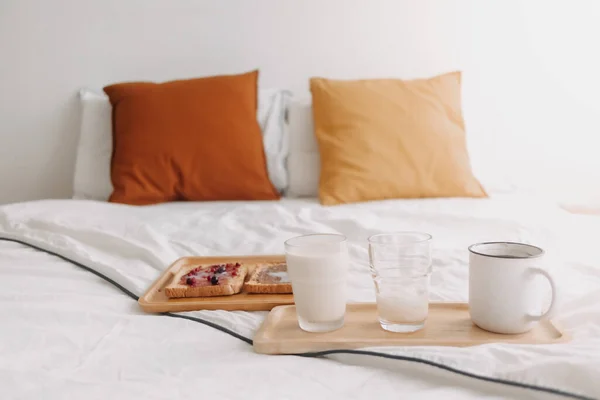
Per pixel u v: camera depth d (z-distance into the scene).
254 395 0.55
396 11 1.99
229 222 1.32
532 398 0.52
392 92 1.69
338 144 1.64
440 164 1.59
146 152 1.68
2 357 0.65
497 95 2.00
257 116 1.82
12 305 0.81
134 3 2.04
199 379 0.58
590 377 0.50
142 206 1.62
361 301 0.83
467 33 1.98
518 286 0.66
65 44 2.09
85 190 1.86
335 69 2.04
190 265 1.04
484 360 0.56
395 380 0.58
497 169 2.03
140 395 0.55
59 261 1.06
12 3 2.07
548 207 1.43
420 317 0.70
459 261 0.97
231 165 1.69
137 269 1.01
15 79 2.12
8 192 2.19
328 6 2.01
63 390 0.56
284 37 2.04
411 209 1.37
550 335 0.67
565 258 1.00
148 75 2.09
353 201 1.58
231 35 2.04
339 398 0.54
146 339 0.71
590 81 1.96
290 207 1.50
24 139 2.16
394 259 0.70
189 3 2.03
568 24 1.93
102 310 0.83
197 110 1.70
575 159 2.00
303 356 0.65
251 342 0.70
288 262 0.73
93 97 1.99
